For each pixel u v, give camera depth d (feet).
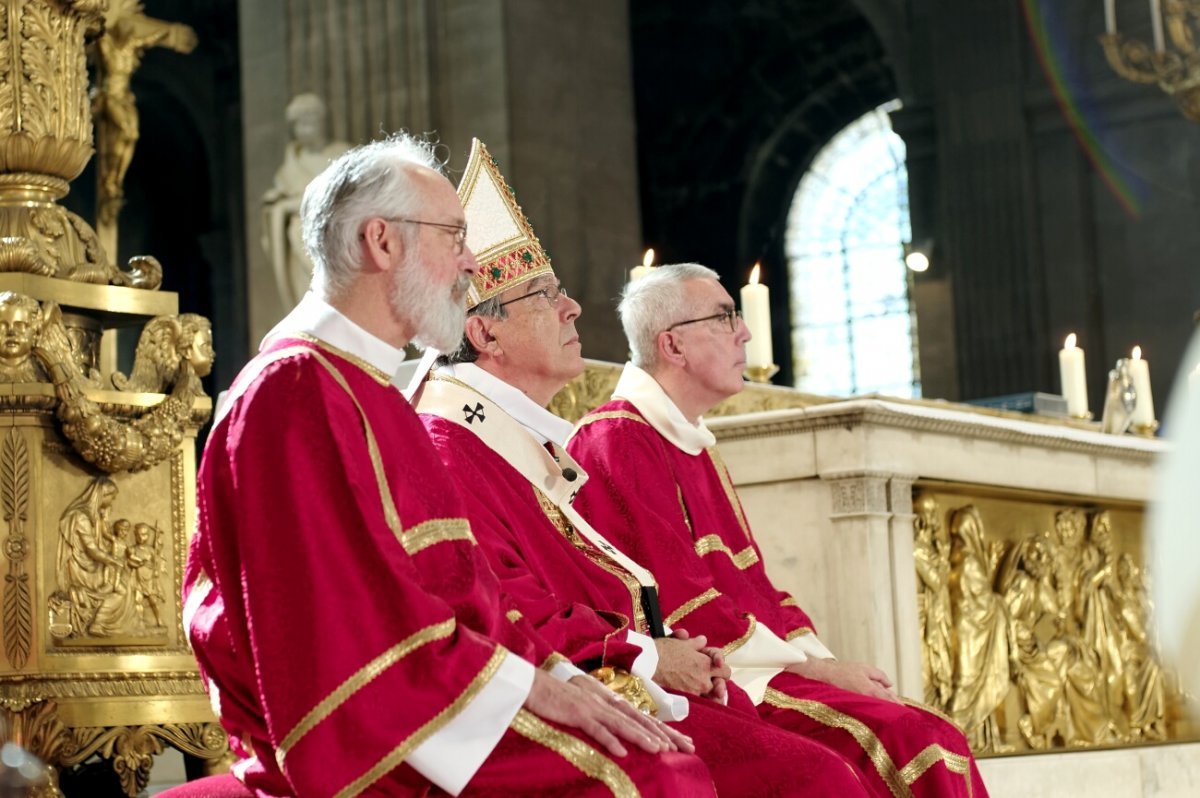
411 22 40.42
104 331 13.70
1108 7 30.60
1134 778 18.25
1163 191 62.08
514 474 11.03
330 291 9.18
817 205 83.05
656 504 12.63
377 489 8.40
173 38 16.38
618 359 42.91
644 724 8.92
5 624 11.59
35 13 12.50
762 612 13.00
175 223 80.94
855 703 12.29
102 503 12.16
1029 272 64.34
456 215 9.36
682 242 86.02
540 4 41.83
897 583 15.42
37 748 11.49
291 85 40.65
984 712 17.34
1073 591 19.13
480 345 11.51
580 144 42.70
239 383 8.73
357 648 8.00
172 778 18.31
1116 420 23.89
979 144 65.62
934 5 67.31
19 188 12.58
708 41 83.10
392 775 8.21
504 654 8.39
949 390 66.69
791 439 15.61
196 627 8.67
